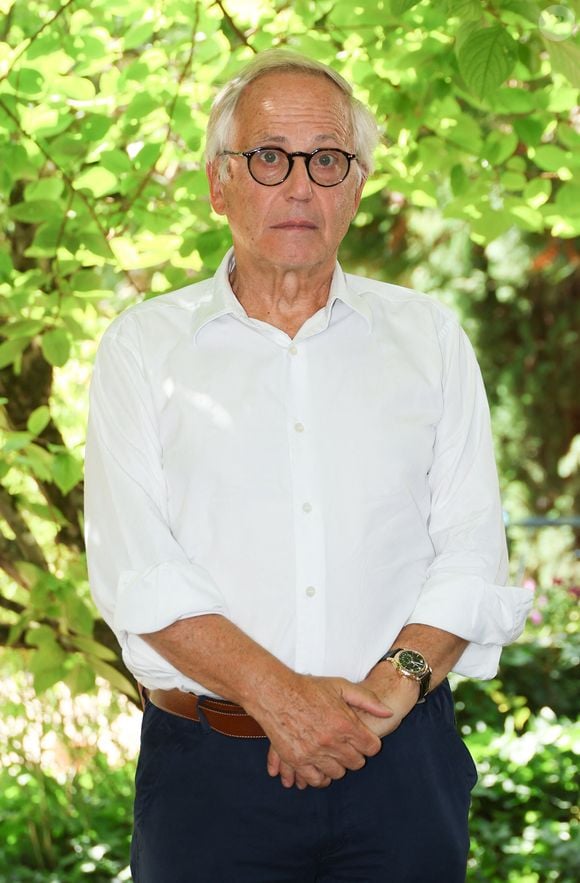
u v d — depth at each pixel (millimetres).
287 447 2373
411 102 3781
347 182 2414
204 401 2402
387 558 2379
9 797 6148
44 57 3459
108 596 2389
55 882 5535
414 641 2342
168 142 3918
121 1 3645
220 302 2451
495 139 3871
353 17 3691
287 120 2369
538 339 12008
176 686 2340
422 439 2453
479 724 6500
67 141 3572
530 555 11508
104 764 4867
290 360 2432
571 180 3797
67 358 3594
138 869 2395
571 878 5391
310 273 2436
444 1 3357
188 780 2320
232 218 2461
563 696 6840
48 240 3549
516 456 11945
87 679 3857
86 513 2477
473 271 11570
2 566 4113
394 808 2320
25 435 3674
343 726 2201
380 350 2488
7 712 4363
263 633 2318
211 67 3797
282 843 2305
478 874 5426
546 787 6059
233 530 2342
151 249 3707
